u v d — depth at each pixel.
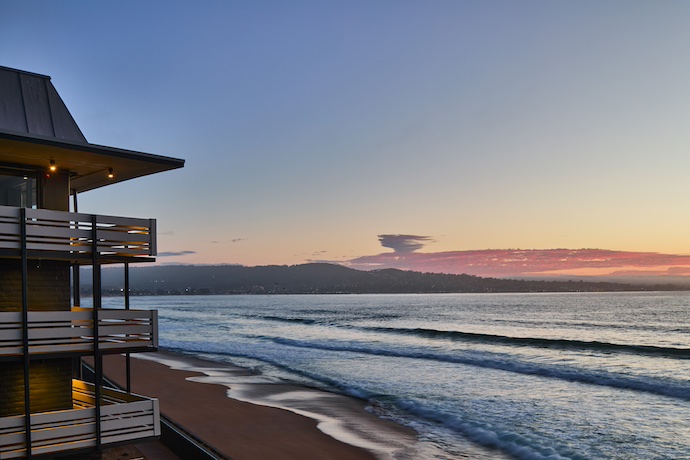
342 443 19.09
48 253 11.84
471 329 83.06
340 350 51.41
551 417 24.08
